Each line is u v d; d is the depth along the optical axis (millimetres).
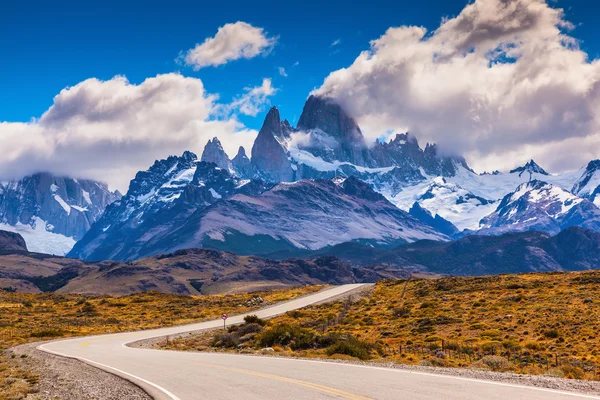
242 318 163500
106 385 46969
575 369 61625
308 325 133625
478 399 35250
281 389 41312
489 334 98938
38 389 45219
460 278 199000
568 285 150250
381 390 39312
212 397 39031
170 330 138750
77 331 142000
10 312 193750
